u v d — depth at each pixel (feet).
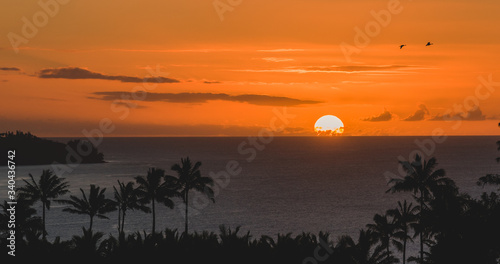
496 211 216.95
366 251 237.04
